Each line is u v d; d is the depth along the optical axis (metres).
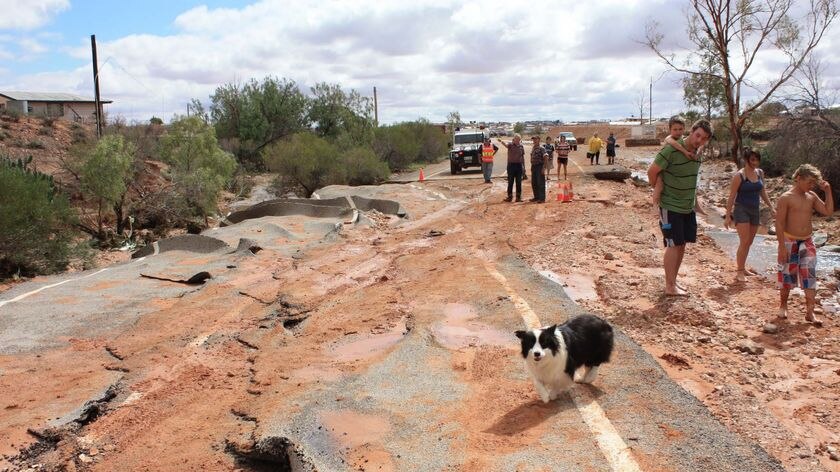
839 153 21.72
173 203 25.97
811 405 6.13
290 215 18.75
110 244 22.22
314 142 34.66
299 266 12.26
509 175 20.33
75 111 62.03
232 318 9.16
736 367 7.04
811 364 7.11
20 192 16.38
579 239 13.62
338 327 8.46
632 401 5.46
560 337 5.38
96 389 6.68
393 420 5.45
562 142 26.61
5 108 45.06
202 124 30.58
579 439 4.82
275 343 8.03
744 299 9.57
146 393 6.67
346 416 5.59
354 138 45.41
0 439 5.64
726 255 12.72
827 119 23.22
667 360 7.13
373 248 13.92
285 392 6.35
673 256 9.11
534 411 5.35
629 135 91.00
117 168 22.58
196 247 14.58
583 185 25.03
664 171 8.89
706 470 4.37
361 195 22.56
